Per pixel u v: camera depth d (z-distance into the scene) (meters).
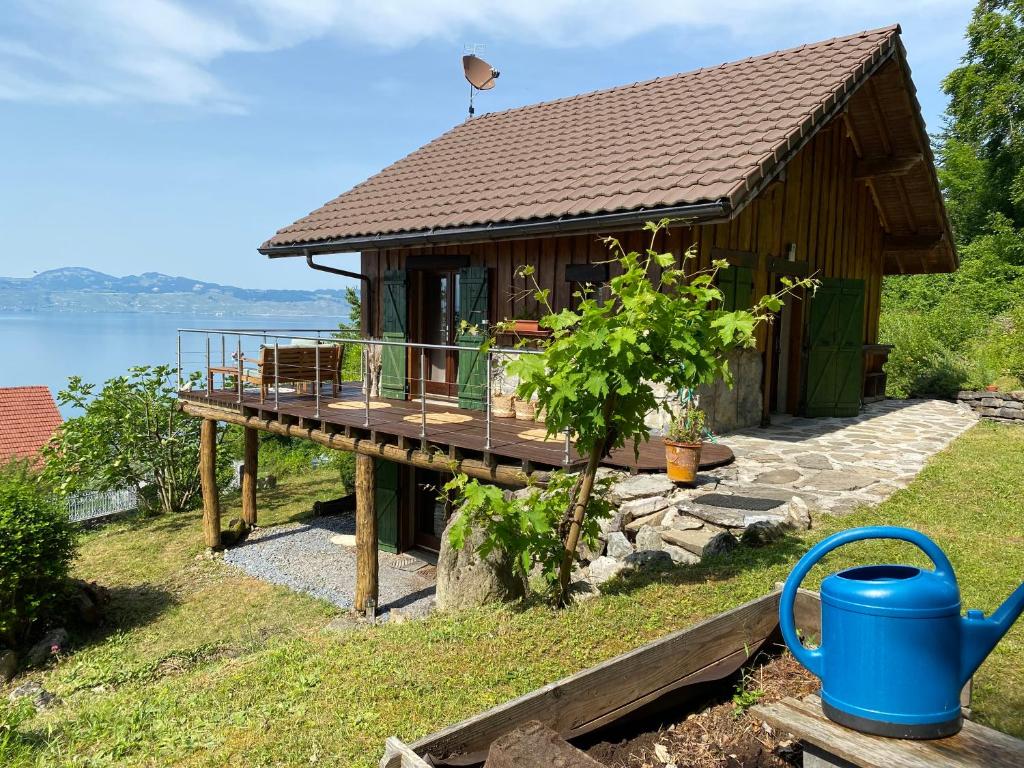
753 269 9.89
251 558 11.98
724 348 4.52
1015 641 3.82
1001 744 2.13
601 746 3.01
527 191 9.92
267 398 11.81
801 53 11.15
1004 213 27.95
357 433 9.39
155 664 8.02
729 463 8.26
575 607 4.75
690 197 7.54
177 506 16.08
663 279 4.59
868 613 2.19
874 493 7.02
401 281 11.88
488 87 15.98
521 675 3.82
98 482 15.95
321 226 12.48
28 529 9.48
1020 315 16.00
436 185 12.21
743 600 4.49
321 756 3.23
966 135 28.97
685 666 3.22
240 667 4.52
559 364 4.55
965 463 8.16
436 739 2.44
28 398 28.64
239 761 3.26
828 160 11.73
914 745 2.14
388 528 12.13
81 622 9.77
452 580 6.35
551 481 5.32
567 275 9.58
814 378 11.71
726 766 2.85
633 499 6.95
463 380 10.76
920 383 15.00
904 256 15.13
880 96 11.04
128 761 3.43
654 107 11.65
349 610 9.47
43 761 3.74
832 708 2.29
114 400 15.84
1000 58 26.44
